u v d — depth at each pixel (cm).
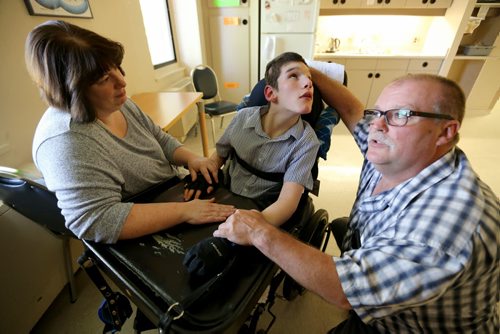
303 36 322
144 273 58
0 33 112
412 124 52
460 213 46
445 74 326
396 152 56
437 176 53
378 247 51
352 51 364
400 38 360
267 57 342
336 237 104
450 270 43
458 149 58
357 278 48
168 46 328
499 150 258
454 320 58
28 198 80
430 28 346
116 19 198
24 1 121
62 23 62
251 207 84
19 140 123
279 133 93
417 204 53
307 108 81
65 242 112
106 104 72
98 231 62
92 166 65
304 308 119
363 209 71
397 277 45
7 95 117
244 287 55
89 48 61
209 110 271
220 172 103
